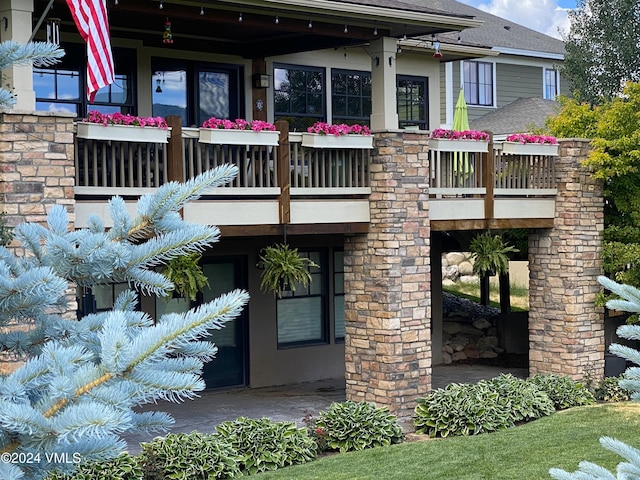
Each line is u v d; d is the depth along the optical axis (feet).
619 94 73.56
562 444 33.68
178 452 29.63
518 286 89.15
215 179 10.91
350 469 30.58
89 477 26.53
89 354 9.24
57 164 29.48
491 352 58.70
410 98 54.24
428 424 36.73
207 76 46.11
